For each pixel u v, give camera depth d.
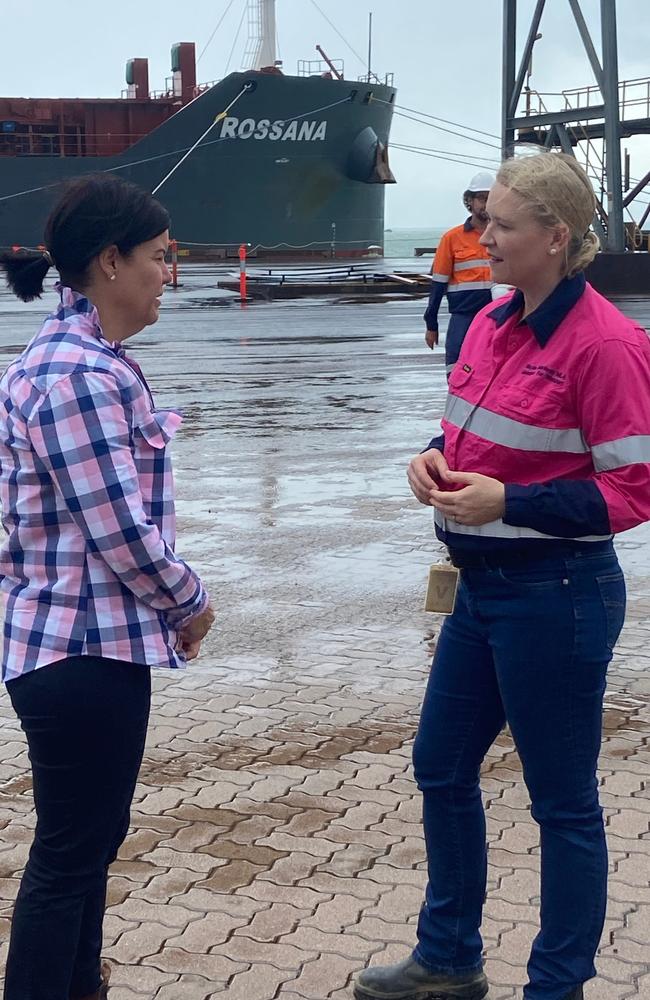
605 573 2.68
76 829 2.45
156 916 3.24
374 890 3.37
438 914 2.89
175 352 18.22
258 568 6.76
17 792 4.02
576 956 2.72
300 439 10.77
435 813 2.89
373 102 56.16
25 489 2.33
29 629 2.36
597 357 2.52
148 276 2.44
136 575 2.34
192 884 3.40
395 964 2.95
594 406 2.53
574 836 2.72
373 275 33.00
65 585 2.34
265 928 3.19
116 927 3.19
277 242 56.53
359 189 57.50
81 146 56.53
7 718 4.65
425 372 15.62
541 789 2.74
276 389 14.09
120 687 2.39
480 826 2.91
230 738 4.42
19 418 2.31
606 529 2.55
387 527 7.67
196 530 7.61
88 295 2.43
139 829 3.72
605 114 29.56
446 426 2.79
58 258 2.40
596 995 2.88
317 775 4.11
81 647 2.34
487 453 2.65
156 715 4.64
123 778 2.46
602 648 2.66
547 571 2.63
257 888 3.38
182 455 10.07
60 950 2.47
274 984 2.94
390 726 4.54
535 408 2.59
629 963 3.01
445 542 2.79
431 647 5.44
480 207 8.65
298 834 3.69
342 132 55.94
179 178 54.06
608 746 4.34
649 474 2.54
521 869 3.48
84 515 2.27
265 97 53.81
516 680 2.68
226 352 18.22
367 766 4.18
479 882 2.90
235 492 8.68
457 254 8.83
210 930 3.18
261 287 31.34
